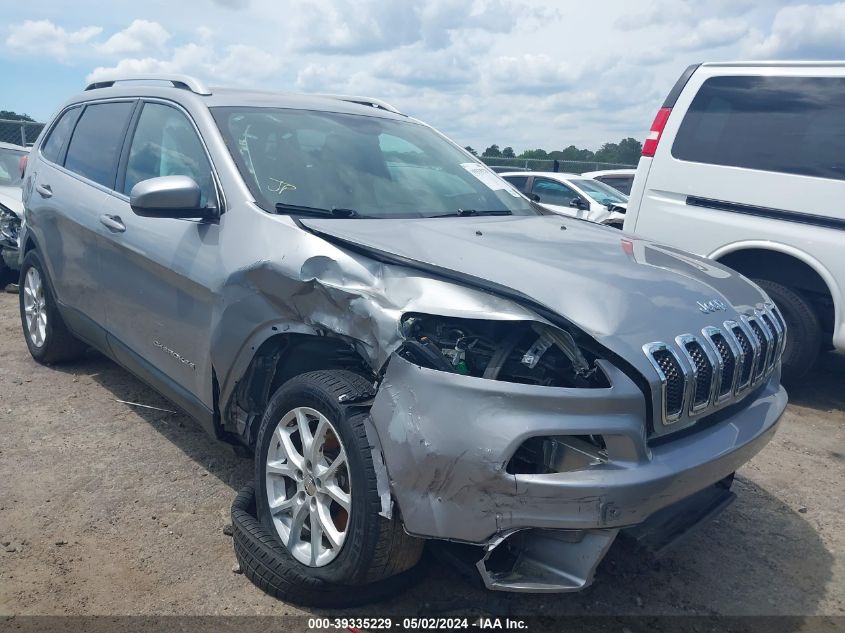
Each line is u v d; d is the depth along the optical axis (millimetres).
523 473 2354
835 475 4309
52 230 4746
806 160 5445
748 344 2857
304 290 2744
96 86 5121
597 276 2689
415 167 3984
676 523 2811
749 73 5785
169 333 3568
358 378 2684
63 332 5086
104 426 4332
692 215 5922
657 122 6184
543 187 10945
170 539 3197
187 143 3701
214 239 3254
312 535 2721
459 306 2449
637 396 2348
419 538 2500
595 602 2926
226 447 3596
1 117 14305
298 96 4227
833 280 5312
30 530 3207
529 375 2379
